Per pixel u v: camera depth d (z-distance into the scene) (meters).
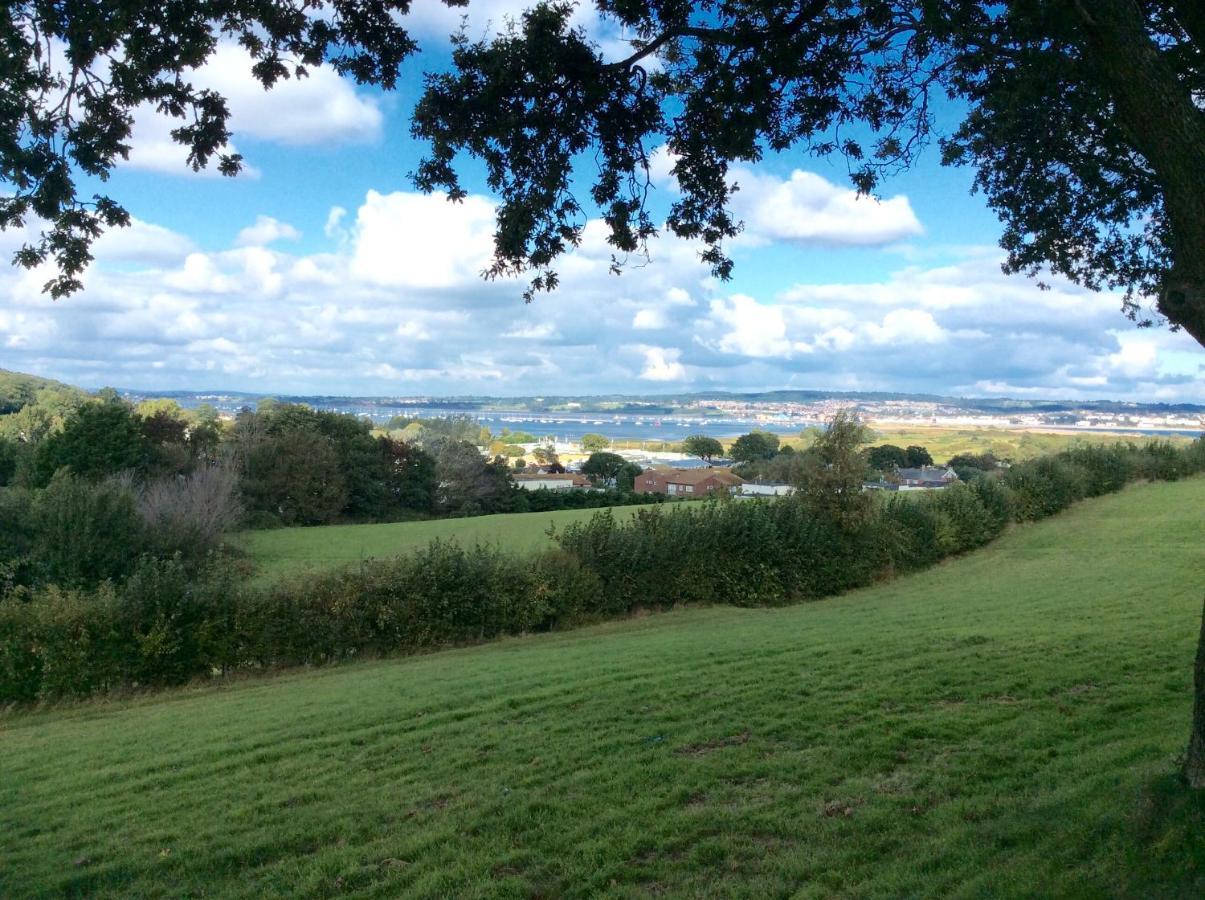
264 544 48.62
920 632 15.08
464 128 7.94
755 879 5.25
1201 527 35.41
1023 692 9.44
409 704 11.38
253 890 5.71
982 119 9.84
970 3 7.55
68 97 7.68
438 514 79.69
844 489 29.58
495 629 21.78
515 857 5.81
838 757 7.44
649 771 7.43
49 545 31.47
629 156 8.58
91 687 16.75
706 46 8.48
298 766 8.66
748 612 25.28
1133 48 4.77
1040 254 10.87
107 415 53.53
